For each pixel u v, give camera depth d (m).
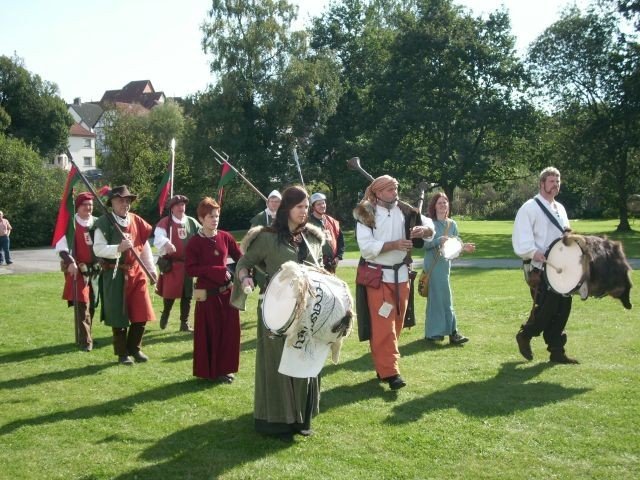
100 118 79.56
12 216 31.64
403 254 5.90
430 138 37.84
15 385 6.14
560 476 3.95
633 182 36.88
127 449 4.52
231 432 4.83
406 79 37.53
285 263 4.32
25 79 55.19
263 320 4.36
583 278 5.90
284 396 4.57
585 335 7.61
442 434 4.67
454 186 37.97
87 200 7.73
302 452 4.41
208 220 6.27
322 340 4.41
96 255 6.81
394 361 5.74
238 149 39.69
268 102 39.97
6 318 9.75
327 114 41.53
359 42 44.88
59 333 8.62
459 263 17.89
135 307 6.89
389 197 5.83
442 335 7.57
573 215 56.06
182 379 6.32
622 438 4.51
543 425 4.80
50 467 4.23
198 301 6.16
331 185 44.47
